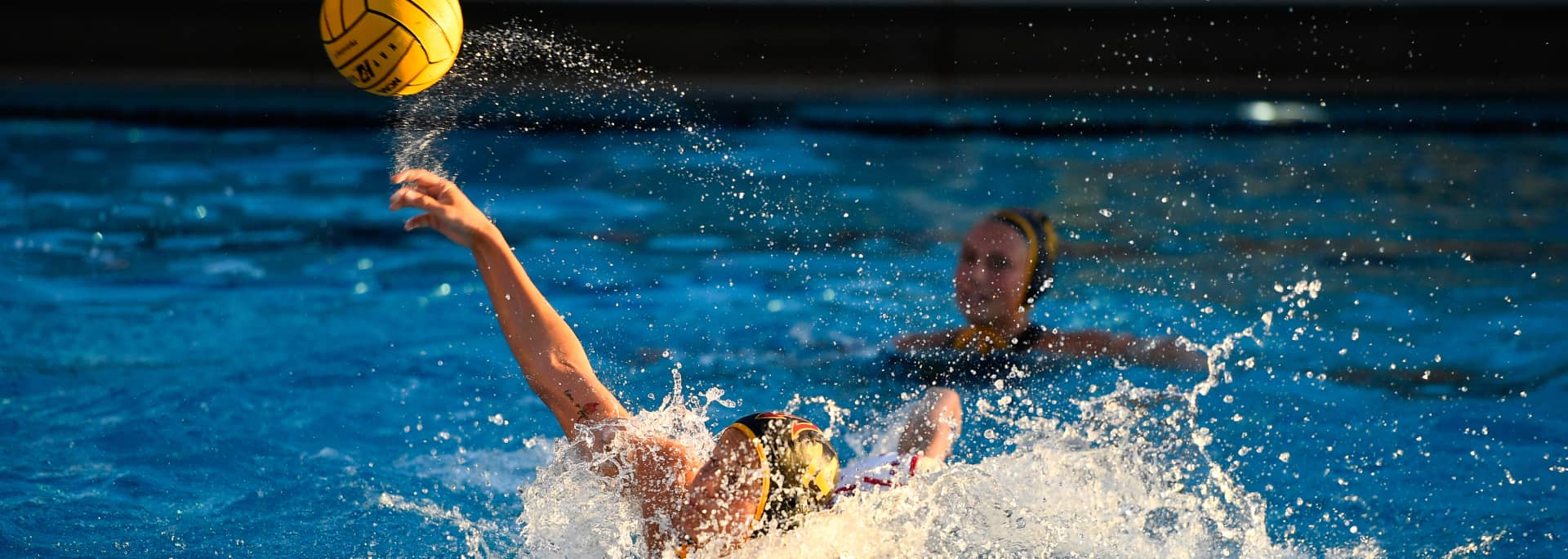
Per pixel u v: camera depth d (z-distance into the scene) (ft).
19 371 53.06
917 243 78.23
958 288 57.62
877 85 130.93
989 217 59.16
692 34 131.34
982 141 112.47
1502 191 92.17
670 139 110.52
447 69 40.16
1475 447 45.91
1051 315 62.85
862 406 49.57
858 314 62.69
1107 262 73.46
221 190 90.58
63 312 61.87
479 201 87.40
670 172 98.12
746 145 109.19
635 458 33.35
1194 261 74.08
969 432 46.24
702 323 60.85
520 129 109.29
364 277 70.38
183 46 126.62
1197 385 52.44
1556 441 46.47
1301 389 52.01
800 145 109.70
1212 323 61.93
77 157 98.99
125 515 39.11
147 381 52.54
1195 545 37.35
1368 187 94.22
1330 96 127.13
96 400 49.96
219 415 48.85
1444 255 75.00
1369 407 50.06
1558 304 64.80
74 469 42.73
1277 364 55.26
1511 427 47.80
